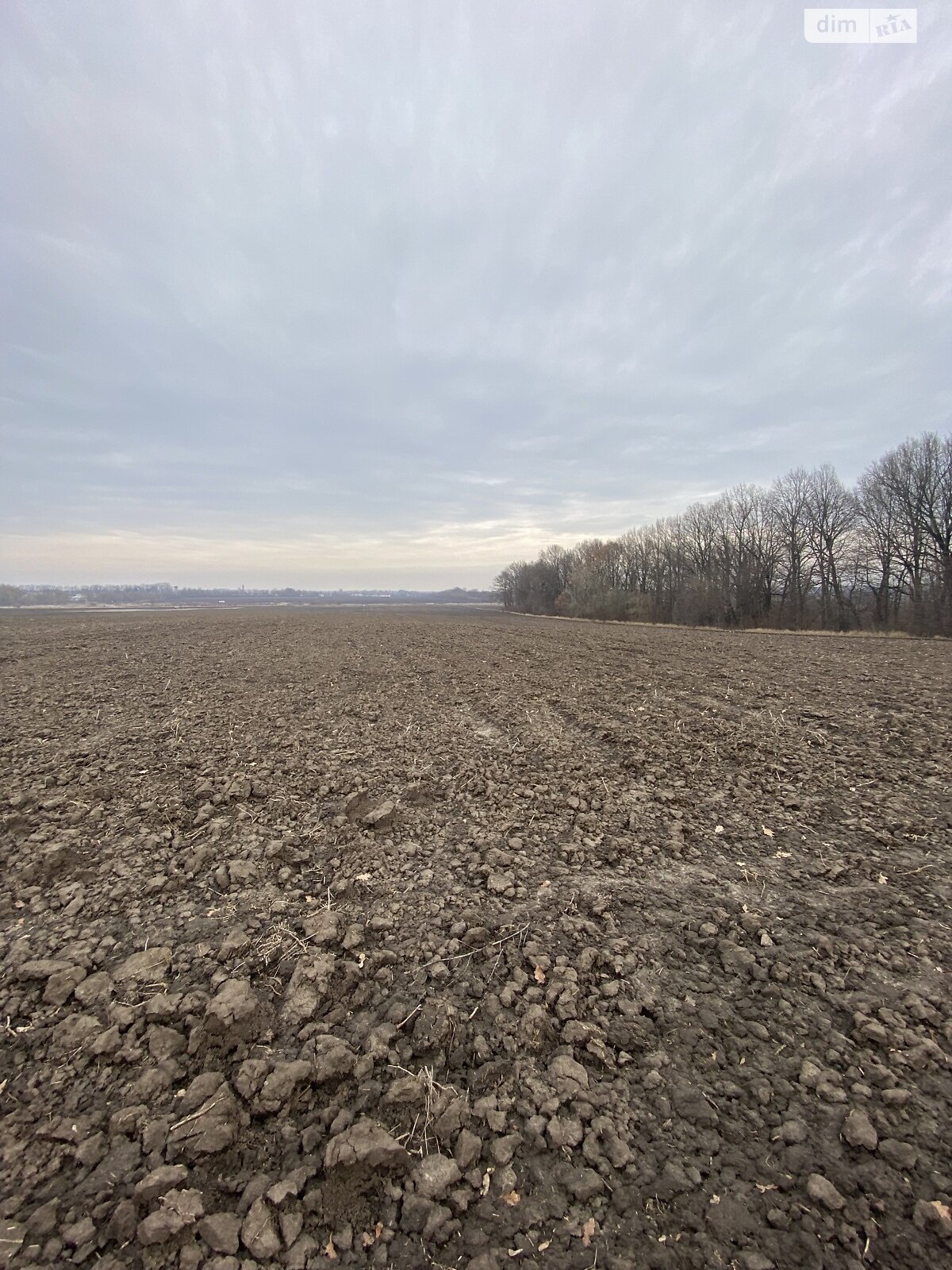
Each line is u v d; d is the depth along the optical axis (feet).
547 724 28.07
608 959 10.29
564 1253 5.85
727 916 11.56
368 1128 7.02
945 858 13.52
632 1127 7.14
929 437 112.47
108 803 17.37
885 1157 6.57
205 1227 6.01
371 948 10.78
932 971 9.67
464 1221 6.18
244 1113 7.34
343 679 42.98
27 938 10.78
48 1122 7.15
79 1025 8.61
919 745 22.35
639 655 60.80
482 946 10.81
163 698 33.83
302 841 15.24
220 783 19.16
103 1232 5.97
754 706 31.30
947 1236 5.74
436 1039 8.57
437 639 85.30
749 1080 7.77
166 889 12.71
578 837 15.47
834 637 93.81
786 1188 6.35
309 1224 6.13
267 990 9.57
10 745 23.24
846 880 12.82
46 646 67.26
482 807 17.66
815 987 9.43
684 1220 6.09
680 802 17.65
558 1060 8.08
